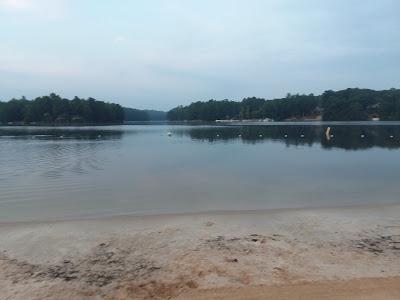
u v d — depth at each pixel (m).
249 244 9.80
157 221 11.88
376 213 12.79
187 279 7.97
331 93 169.12
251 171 22.05
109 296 7.40
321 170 22.36
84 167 23.88
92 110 154.50
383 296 7.17
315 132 69.19
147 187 17.42
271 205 14.09
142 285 7.78
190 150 35.38
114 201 14.77
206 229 11.02
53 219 12.36
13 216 12.72
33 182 18.64
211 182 18.64
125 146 40.34
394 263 8.66
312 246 9.69
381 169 22.61
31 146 40.28
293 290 7.42
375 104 159.62
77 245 9.88
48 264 8.79
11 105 146.38
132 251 9.47
